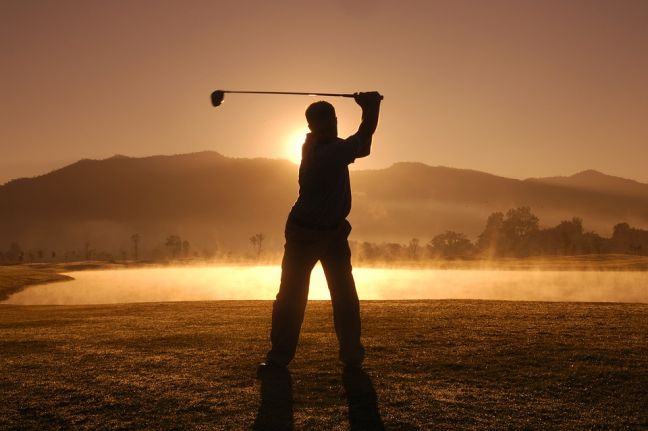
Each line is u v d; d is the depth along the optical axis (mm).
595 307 12422
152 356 6809
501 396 5207
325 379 5664
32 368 6293
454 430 4480
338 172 5516
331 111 5566
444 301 15430
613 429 4512
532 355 6637
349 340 5965
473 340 7566
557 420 4672
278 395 5227
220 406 4980
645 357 6531
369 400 5082
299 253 5680
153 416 4793
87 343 7887
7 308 21562
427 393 5262
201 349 7184
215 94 5988
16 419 4793
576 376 5789
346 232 5785
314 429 4496
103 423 4680
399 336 7910
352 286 5934
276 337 5867
